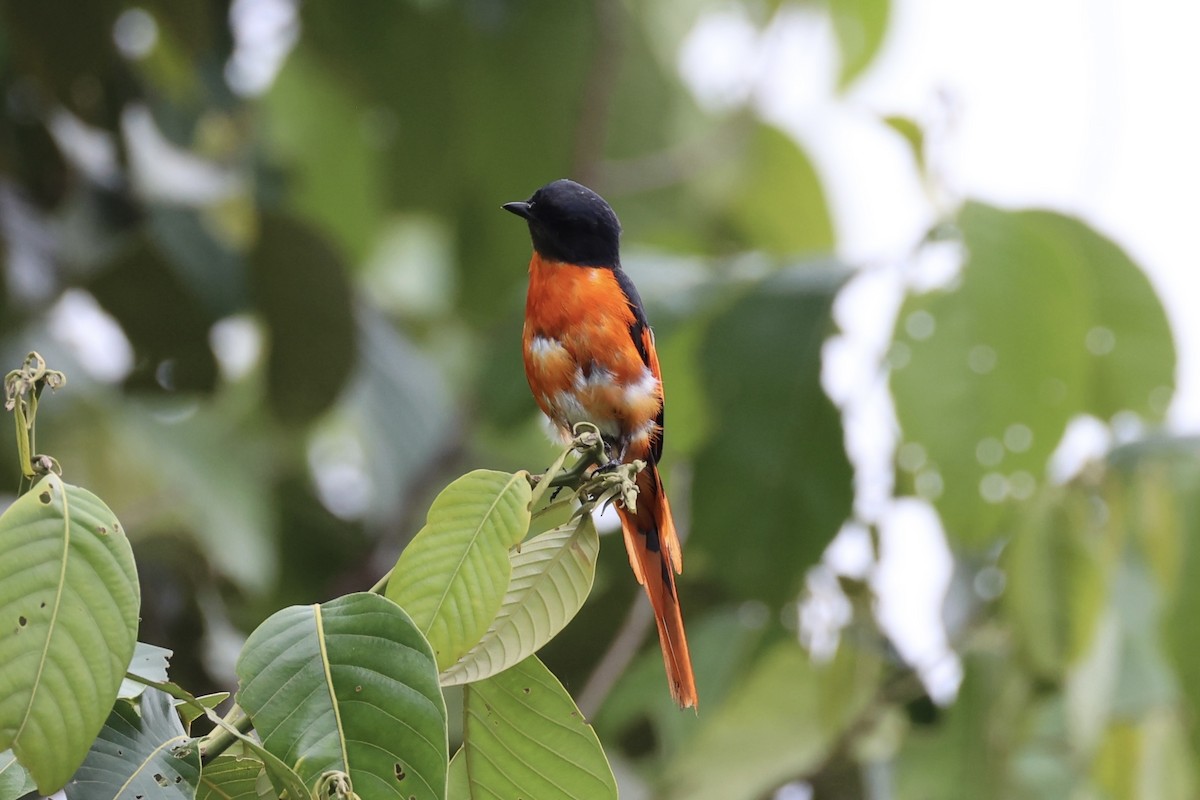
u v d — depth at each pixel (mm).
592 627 11250
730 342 9523
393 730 4191
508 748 5051
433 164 16359
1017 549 9516
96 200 13109
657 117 16781
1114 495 9508
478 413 10867
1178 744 9883
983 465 9438
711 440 9547
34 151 12812
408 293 18000
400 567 4695
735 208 17109
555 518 7512
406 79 15883
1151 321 10203
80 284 12367
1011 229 9203
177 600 12242
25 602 3857
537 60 15820
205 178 13641
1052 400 9352
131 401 12492
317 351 12602
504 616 4965
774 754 10312
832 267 9578
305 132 16297
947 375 9375
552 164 16312
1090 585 9422
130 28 13602
